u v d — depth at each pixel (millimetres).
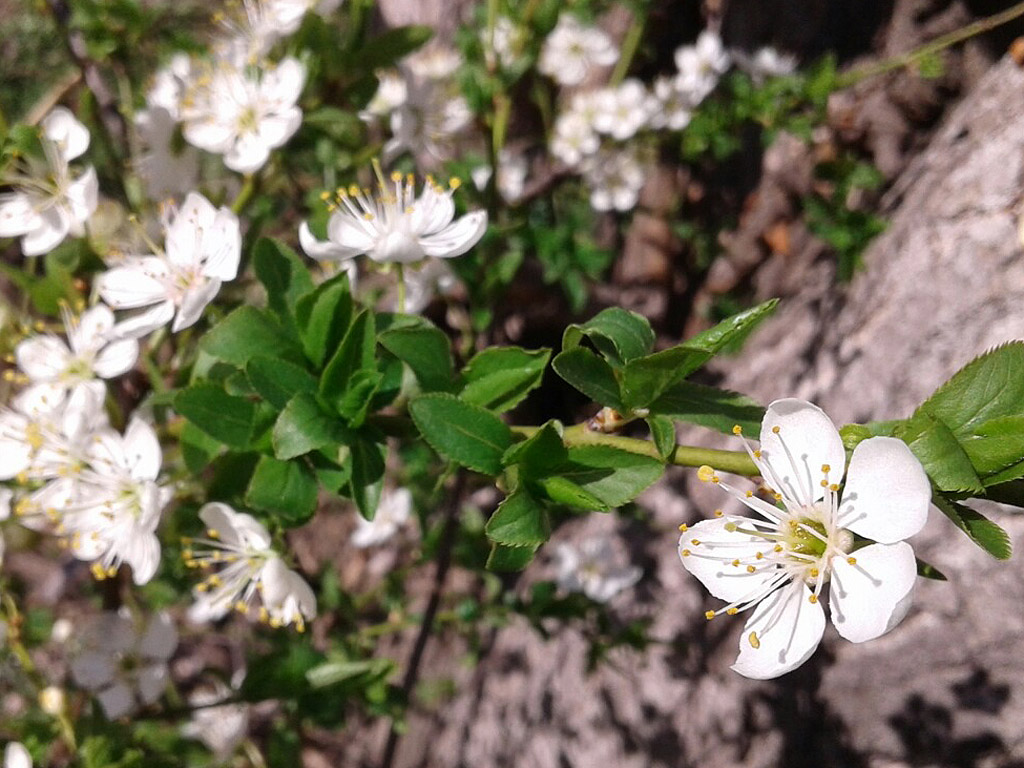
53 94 199
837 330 203
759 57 214
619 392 92
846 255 196
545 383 244
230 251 115
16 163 127
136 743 137
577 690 212
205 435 106
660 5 253
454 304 181
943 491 79
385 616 251
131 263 122
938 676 168
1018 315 169
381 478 97
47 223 127
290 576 113
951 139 200
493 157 177
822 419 85
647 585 212
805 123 198
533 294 243
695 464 90
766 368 218
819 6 228
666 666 201
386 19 285
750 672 88
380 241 114
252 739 221
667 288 256
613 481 90
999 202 180
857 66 221
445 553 186
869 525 81
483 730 224
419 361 98
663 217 253
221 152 137
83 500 118
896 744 170
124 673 140
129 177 155
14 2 262
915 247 191
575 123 226
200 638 245
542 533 88
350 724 255
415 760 235
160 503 110
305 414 93
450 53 226
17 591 166
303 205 188
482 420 92
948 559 169
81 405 121
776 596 90
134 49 168
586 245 205
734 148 214
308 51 140
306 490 99
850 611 84
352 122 139
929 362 179
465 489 186
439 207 120
